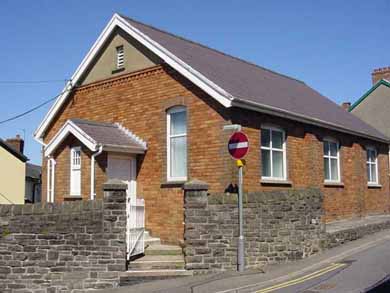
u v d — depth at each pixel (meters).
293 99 20.16
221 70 17.67
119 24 17.70
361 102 33.94
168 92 16.20
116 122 17.72
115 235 11.95
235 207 12.56
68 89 19.25
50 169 18.08
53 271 11.95
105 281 11.83
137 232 13.32
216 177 14.62
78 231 12.01
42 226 12.09
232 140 12.48
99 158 15.93
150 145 16.50
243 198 12.73
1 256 12.12
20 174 30.31
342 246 15.35
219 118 14.74
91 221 12.00
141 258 13.02
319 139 19.50
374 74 33.91
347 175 22.03
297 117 17.16
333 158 21.25
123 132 17.28
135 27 17.27
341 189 21.31
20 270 12.03
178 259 12.83
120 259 11.91
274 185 16.27
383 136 25.64
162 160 16.05
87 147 16.27
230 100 14.04
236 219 12.53
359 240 16.69
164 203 15.78
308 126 18.69
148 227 16.11
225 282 10.91
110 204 12.03
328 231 15.62
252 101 14.91
